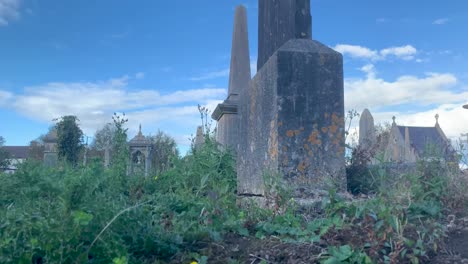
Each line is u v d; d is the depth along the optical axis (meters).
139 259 2.73
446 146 4.53
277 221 3.52
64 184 2.78
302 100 4.69
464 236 3.04
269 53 5.85
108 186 3.90
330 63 4.80
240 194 5.62
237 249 3.04
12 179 4.21
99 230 2.51
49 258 2.30
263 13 6.21
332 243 2.93
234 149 8.01
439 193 3.79
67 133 15.84
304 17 5.13
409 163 4.99
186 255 2.90
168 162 9.55
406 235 2.85
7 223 2.43
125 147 7.28
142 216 2.99
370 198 3.86
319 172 4.58
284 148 4.59
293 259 2.80
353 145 5.48
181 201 4.21
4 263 2.27
